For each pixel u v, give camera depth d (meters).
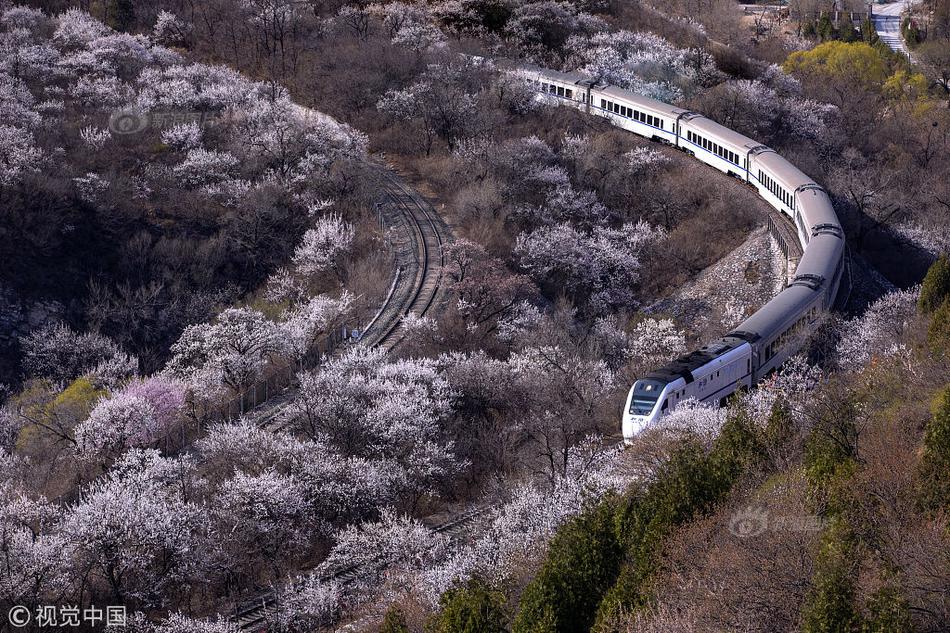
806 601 30.94
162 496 51.62
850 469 36.66
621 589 35.22
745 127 118.62
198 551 49.41
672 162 105.44
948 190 101.88
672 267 91.25
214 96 119.19
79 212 95.88
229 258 94.62
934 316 53.28
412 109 118.00
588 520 38.97
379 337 75.75
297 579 48.91
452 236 94.56
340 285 86.69
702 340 78.31
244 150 108.31
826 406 43.75
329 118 120.88
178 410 66.94
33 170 95.56
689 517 37.56
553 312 82.44
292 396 68.00
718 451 41.81
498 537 46.53
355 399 62.69
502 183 100.50
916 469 35.84
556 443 59.53
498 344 75.25
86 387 73.75
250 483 51.84
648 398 55.47
